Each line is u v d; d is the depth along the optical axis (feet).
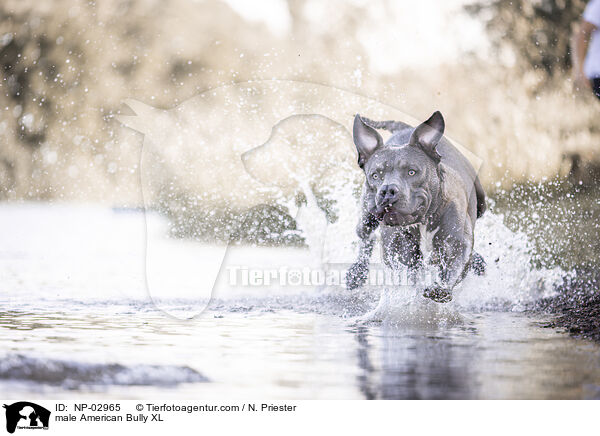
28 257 57.88
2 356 21.02
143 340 25.77
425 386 19.71
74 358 21.47
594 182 83.35
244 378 20.44
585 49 64.95
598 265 43.86
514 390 19.27
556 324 29.71
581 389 19.36
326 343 25.43
